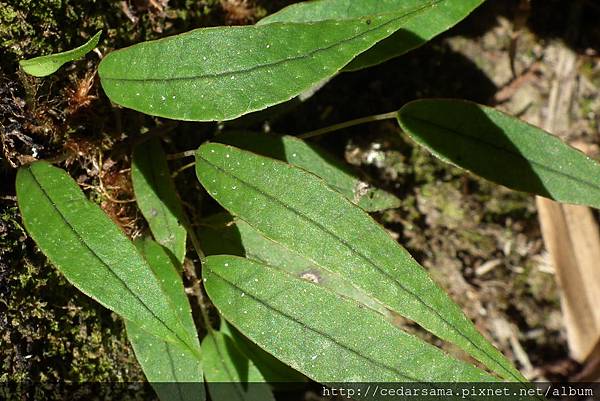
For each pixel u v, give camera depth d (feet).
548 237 1.42
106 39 1.20
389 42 1.17
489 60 1.40
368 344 1.08
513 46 1.37
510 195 1.42
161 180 1.17
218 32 1.06
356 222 1.09
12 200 1.14
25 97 1.14
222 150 1.13
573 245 1.42
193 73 1.06
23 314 1.15
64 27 1.17
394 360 1.08
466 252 1.42
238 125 1.25
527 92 1.42
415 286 1.08
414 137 1.21
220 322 1.24
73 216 1.06
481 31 1.39
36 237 1.06
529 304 1.44
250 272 1.11
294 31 1.04
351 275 1.09
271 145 1.20
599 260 1.42
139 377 1.22
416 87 1.38
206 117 1.05
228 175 1.12
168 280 1.12
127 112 1.20
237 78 1.05
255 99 1.05
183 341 1.04
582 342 1.44
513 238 1.43
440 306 1.08
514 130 1.21
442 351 1.08
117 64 1.10
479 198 1.41
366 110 1.36
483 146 1.21
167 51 1.07
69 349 1.18
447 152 1.21
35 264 1.15
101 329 1.20
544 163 1.21
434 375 1.08
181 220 1.16
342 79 1.34
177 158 1.23
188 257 1.23
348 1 1.16
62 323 1.17
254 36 1.05
